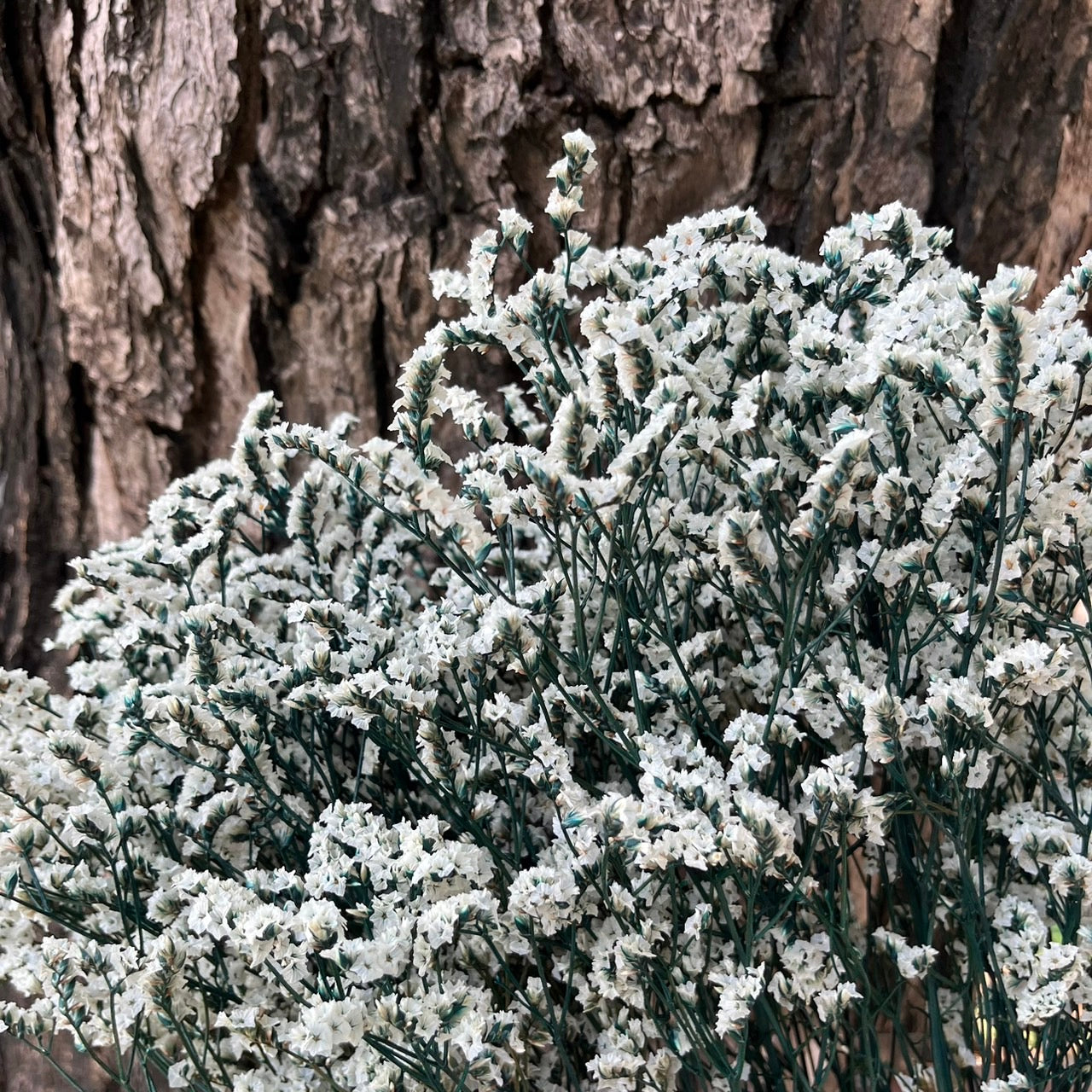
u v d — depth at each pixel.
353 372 0.64
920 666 0.51
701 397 0.50
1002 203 0.63
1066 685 0.49
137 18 0.61
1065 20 0.61
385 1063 0.49
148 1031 0.52
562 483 0.47
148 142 0.62
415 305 0.64
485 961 0.52
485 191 0.62
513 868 0.52
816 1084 0.49
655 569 0.52
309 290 0.64
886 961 0.54
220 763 0.54
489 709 0.51
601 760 0.55
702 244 0.52
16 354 0.66
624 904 0.49
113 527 0.67
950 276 0.53
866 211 0.63
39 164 0.64
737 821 0.47
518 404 0.58
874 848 0.54
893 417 0.49
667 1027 0.50
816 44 0.61
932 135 0.62
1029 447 0.47
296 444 0.51
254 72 0.61
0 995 0.64
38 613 0.67
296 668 0.52
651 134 0.62
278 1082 0.51
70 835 0.52
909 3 0.61
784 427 0.50
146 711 0.52
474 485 0.50
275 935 0.46
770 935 0.51
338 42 0.61
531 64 0.61
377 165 0.62
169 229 0.63
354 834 0.49
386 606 0.54
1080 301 0.50
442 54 0.61
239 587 0.57
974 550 0.50
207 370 0.65
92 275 0.64
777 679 0.49
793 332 0.52
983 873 0.51
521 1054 0.52
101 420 0.66
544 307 0.51
